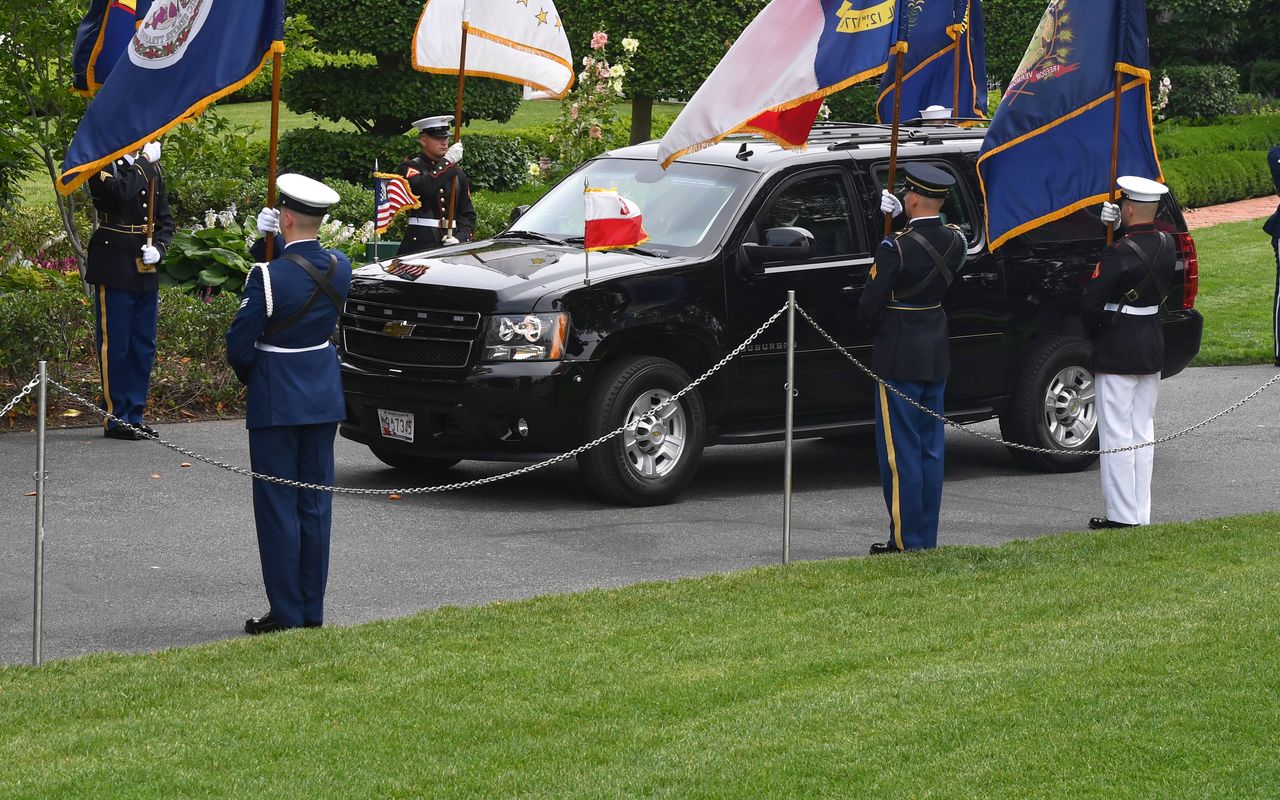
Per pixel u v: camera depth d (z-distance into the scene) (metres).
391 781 16.16
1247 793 15.99
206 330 40.03
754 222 32.09
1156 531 27.95
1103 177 29.23
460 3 41.19
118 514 29.22
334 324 22.27
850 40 27.58
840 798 15.88
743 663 20.14
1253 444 38.59
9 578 24.92
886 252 26.47
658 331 30.72
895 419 26.80
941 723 17.86
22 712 18.00
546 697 18.75
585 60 64.81
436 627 21.67
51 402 38.09
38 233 55.75
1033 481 34.94
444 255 32.84
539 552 27.39
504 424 30.06
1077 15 28.95
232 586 24.80
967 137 35.78
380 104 73.50
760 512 31.19
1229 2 120.06
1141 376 29.06
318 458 22.25
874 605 22.92
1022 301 34.84
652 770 16.52
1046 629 21.72
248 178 61.03
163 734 17.39
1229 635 21.08
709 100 28.27
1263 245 76.81
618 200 30.94
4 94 42.62
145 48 23.73
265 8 23.58
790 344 26.58
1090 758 16.86
